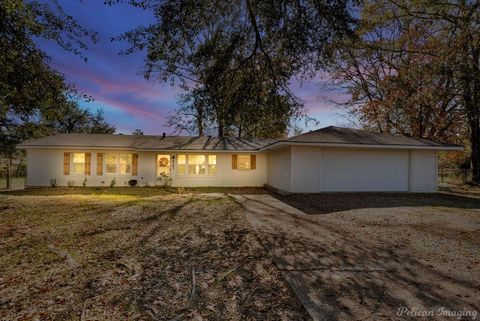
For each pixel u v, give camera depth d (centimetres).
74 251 519
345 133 1502
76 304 326
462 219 807
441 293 354
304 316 300
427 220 792
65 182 1725
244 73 704
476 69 1452
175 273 419
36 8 590
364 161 1427
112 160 1769
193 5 525
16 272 423
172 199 1228
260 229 686
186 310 313
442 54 1496
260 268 437
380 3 1697
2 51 589
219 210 947
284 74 680
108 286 374
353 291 358
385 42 1930
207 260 473
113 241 583
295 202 1130
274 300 336
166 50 572
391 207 1006
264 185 1862
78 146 1692
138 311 310
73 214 862
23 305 324
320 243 570
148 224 735
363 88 2364
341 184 1404
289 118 723
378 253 509
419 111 1970
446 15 1598
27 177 1703
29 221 764
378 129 2430
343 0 508
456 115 1948
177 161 1819
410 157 1472
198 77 684
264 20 590
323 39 561
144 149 1727
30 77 646
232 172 1853
